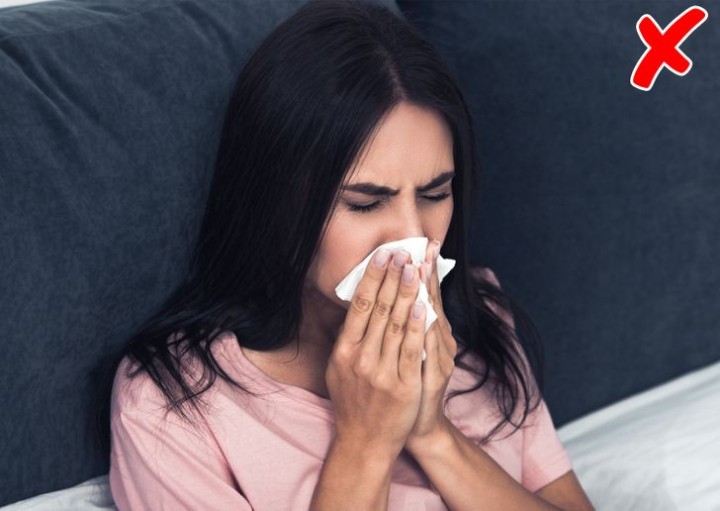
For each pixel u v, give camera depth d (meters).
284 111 1.12
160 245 1.24
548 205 1.63
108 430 1.25
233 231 1.21
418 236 1.12
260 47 1.17
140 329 1.24
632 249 1.71
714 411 1.65
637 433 1.62
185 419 1.17
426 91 1.10
